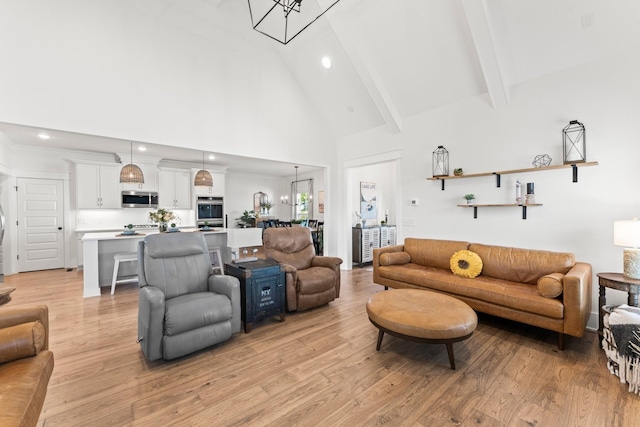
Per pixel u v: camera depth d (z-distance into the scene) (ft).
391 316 7.56
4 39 10.00
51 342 8.73
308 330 9.74
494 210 12.34
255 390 6.49
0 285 7.39
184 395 6.29
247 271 9.58
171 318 7.41
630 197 9.20
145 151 19.12
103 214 20.68
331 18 12.92
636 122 9.06
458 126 13.50
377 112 16.48
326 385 6.68
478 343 8.72
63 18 11.00
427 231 14.78
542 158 10.93
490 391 6.42
